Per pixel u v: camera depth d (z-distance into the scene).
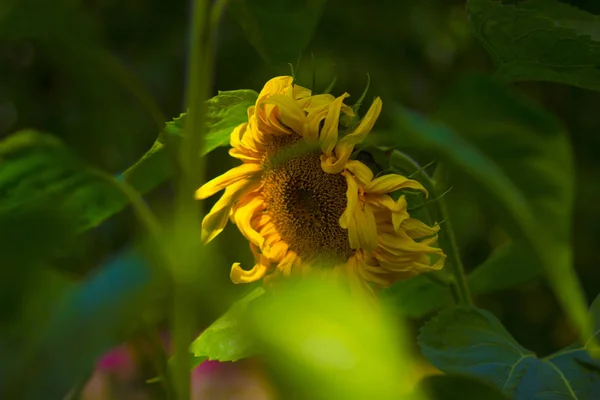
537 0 1.39
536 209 1.10
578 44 1.33
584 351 1.34
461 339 1.35
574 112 3.73
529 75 1.39
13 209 1.13
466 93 1.09
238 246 1.51
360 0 3.40
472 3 1.33
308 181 1.42
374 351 0.98
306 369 0.98
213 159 2.62
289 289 1.06
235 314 1.36
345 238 1.43
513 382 1.31
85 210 1.18
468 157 1.00
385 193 1.38
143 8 3.52
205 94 1.18
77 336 0.94
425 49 3.52
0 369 0.92
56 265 1.16
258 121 1.40
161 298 1.15
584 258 3.57
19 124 3.34
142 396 1.73
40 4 1.14
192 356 1.37
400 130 1.08
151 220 1.13
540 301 3.60
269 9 1.27
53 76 3.21
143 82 3.35
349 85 3.30
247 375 2.15
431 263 1.46
